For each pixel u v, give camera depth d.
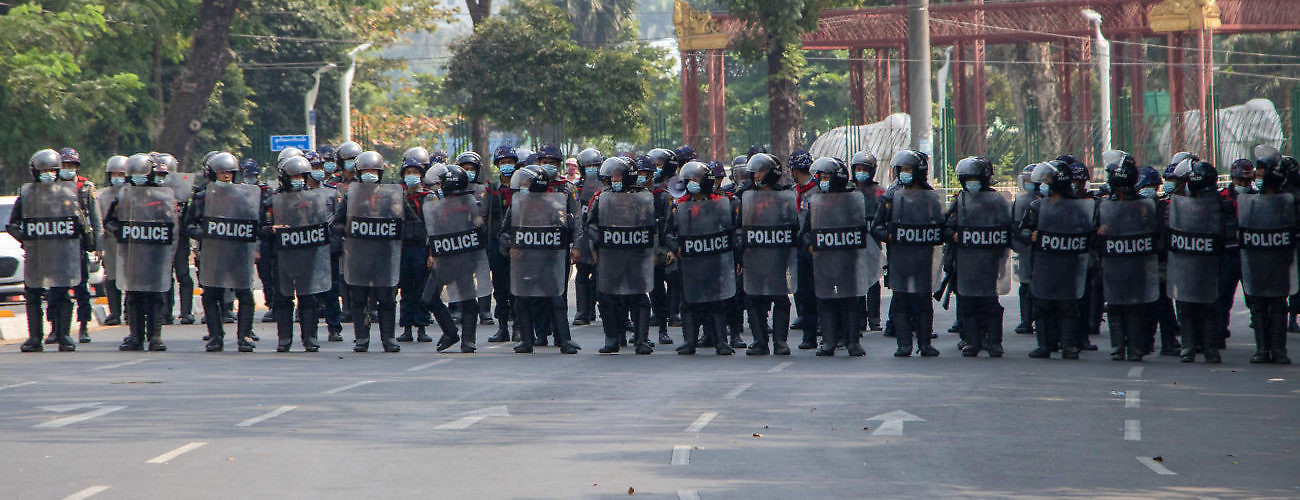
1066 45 95.75
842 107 144.12
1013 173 69.81
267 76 100.56
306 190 29.56
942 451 17.22
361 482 15.59
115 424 19.64
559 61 75.69
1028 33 82.69
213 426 19.41
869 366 25.88
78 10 68.88
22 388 23.52
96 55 75.06
